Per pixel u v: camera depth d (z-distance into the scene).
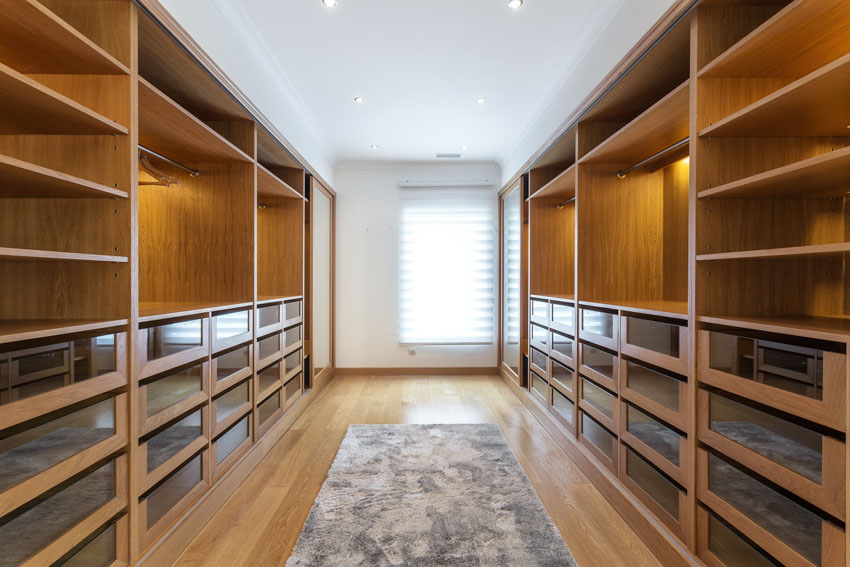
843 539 1.10
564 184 3.38
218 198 2.70
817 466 1.17
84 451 1.36
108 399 1.46
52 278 1.55
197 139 2.26
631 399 2.14
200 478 2.09
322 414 3.75
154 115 1.94
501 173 5.05
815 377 1.18
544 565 1.73
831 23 1.27
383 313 5.21
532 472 2.62
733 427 1.48
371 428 3.37
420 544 1.86
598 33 2.37
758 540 1.36
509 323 4.79
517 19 2.34
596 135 2.81
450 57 2.74
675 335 1.80
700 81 1.62
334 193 5.10
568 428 2.97
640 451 2.04
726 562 1.52
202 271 2.70
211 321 2.19
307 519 2.06
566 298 3.07
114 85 1.54
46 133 1.53
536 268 3.95
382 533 1.95
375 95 3.29
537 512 2.13
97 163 1.55
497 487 2.38
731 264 1.64
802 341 1.27
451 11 2.27
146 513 1.66
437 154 4.85
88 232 1.55
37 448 1.21
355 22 2.37
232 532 2.00
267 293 3.86
